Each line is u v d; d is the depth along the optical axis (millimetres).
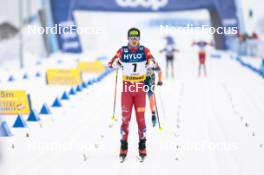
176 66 66750
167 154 20234
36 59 77312
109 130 25156
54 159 19516
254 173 17516
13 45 78125
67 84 45594
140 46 19484
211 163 18859
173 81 48219
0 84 46312
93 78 48906
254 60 74125
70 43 88750
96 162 19047
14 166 18469
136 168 18234
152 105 25844
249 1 86062
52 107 32625
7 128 23891
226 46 90438
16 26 82188
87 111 31047
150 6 86062
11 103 29547
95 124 26734
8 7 83625
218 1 85188
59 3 85750
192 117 28641
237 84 45156
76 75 45344
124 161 19203
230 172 17641
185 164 18734
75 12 103812
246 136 23469
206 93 39188
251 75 53750
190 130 24969
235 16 85562
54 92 40375
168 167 18344
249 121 27203
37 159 19516
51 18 86250
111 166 18484
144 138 19594
